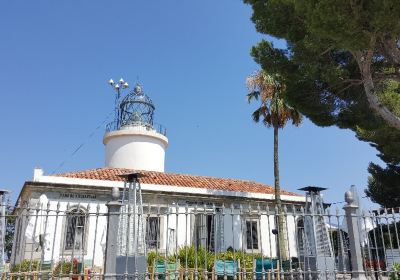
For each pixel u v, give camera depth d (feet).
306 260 30.35
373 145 62.54
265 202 69.31
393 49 29.58
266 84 72.28
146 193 60.23
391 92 45.42
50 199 54.80
